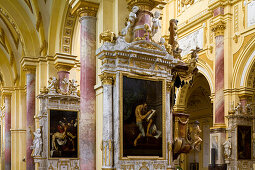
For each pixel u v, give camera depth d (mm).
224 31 17672
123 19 8109
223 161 16547
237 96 16797
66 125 12219
